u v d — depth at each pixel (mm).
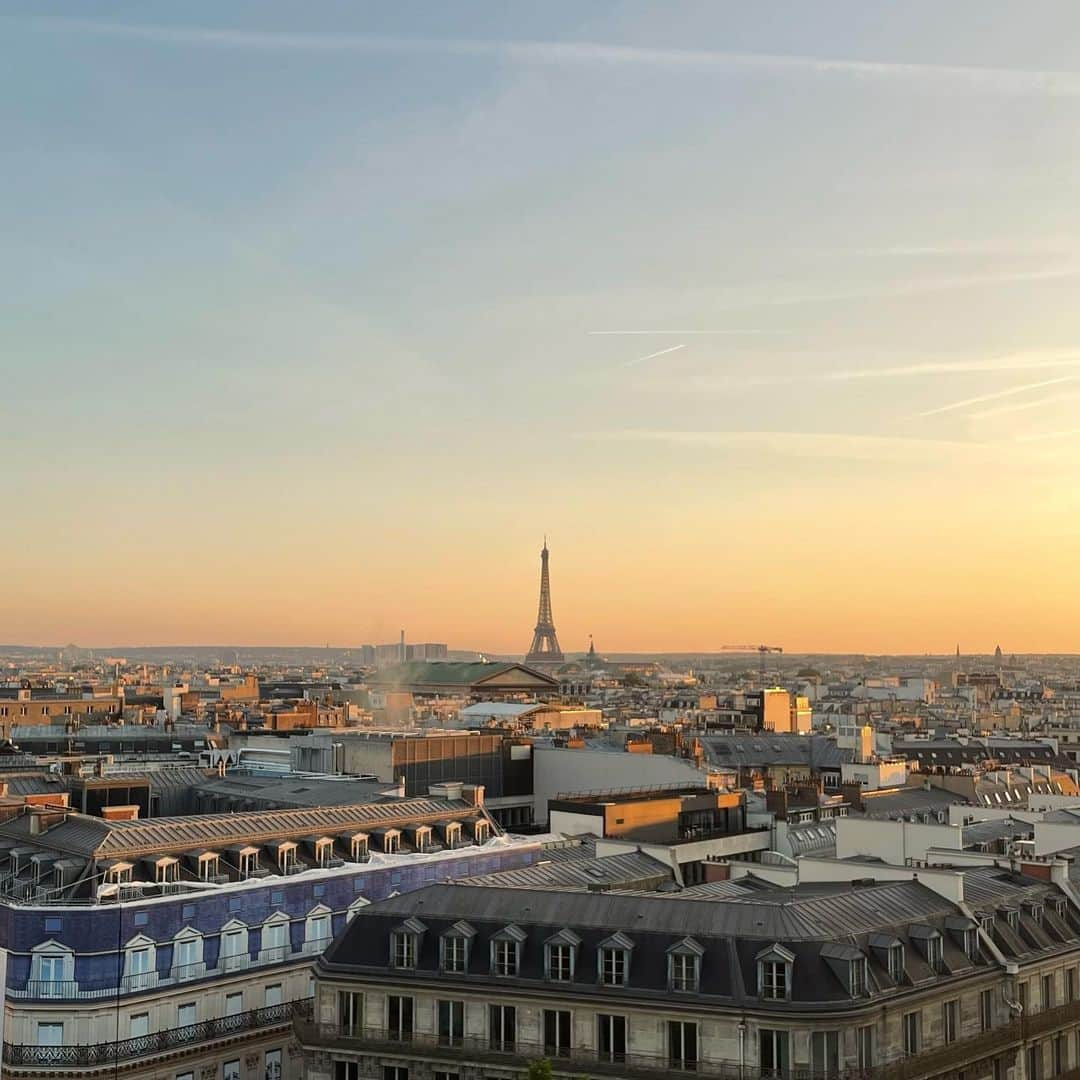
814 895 153500
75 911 151125
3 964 122125
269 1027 164000
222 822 179875
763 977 128875
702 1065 128250
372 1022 141625
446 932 141250
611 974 134250
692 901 139000
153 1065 153125
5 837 179750
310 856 183250
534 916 141000
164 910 157625
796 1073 125250
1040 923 158750
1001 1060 144125
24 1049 148625
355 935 146000
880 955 134250
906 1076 131000
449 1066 136375
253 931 166625
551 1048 134125
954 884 151750
